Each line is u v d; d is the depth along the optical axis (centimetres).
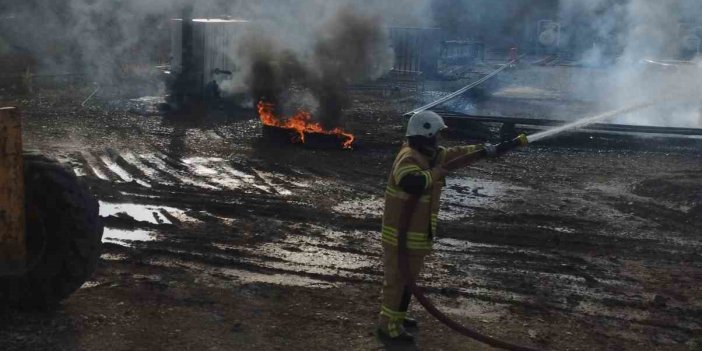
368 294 589
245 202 870
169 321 516
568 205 901
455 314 552
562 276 647
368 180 1017
